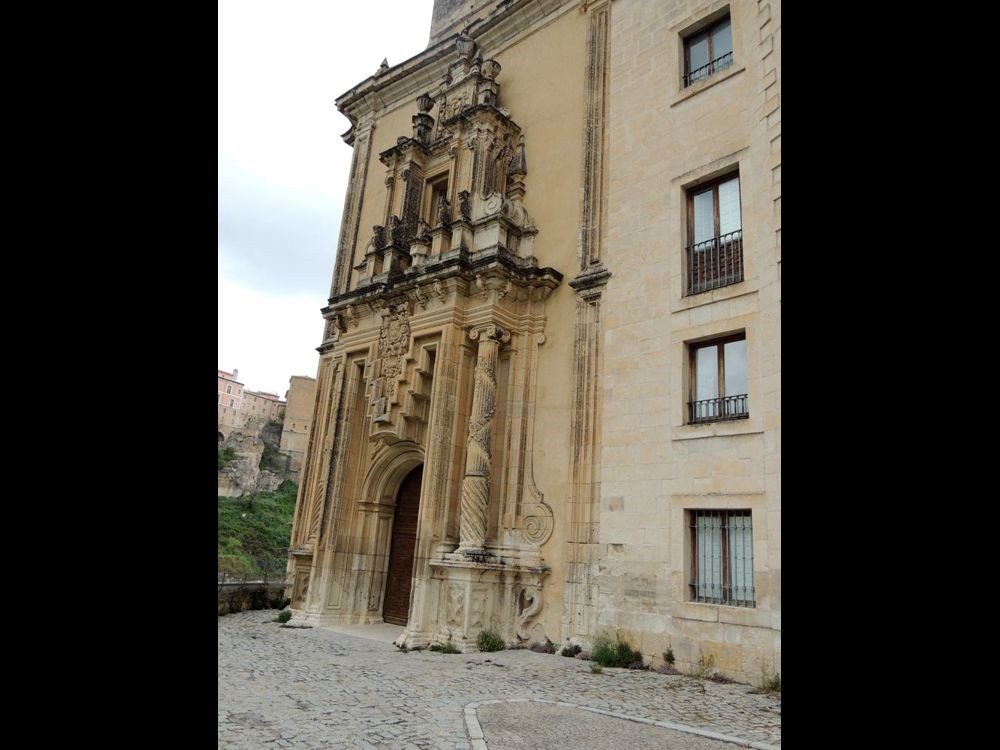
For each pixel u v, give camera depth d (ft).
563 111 60.54
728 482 39.50
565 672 37.50
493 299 53.62
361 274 76.48
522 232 57.62
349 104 89.35
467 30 72.23
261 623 58.65
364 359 66.03
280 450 245.45
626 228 51.13
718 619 37.91
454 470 52.11
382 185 81.30
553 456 50.21
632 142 53.06
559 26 64.28
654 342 46.34
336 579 60.08
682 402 43.45
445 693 29.68
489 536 50.52
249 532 173.88
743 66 46.60
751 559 38.29
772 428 37.17
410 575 59.98
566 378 51.42
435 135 73.10
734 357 42.57
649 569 42.01
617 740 22.16
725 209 46.09
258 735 21.59
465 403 53.93
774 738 23.31
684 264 46.75
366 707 26.22
